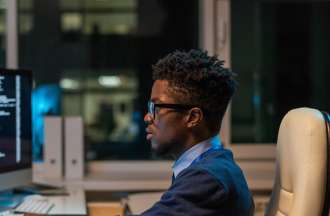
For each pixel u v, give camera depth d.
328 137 1.35
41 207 1.94
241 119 2.85
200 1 2.87
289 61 2.89
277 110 2.88
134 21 2.89
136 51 2.89
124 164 2.85
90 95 2.87
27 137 2.21
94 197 2.58
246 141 2.85
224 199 1.18
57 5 2.85
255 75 2.87
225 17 2.82
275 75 2.88
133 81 2.89
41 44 2.83
